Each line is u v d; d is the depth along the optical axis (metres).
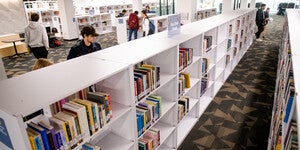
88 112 1.60
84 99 1.85
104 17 12.70
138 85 2.04
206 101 4.18
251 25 8.24
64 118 1.49
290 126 1.23
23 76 1.68
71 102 1.65
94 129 1.67
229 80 5.29
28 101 1.28
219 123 3.57
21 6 11.73
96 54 2.21
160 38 2.90
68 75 1.66
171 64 2.68
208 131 3.37
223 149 2.99
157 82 2.38
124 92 1.95
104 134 2.19
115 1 17.58
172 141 2.96
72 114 1.54
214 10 12.31
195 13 8.84
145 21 7.97
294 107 1.15
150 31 7.62
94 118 1.65
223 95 4.53
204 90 3.83
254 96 4.45
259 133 3.28
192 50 3.15
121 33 9.31
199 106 3.69
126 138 2.14
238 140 3.15
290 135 1.16
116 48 2.42
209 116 3.78
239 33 6.04
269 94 4.52
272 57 7.00
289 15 4.82
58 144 1.42
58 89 1.42
